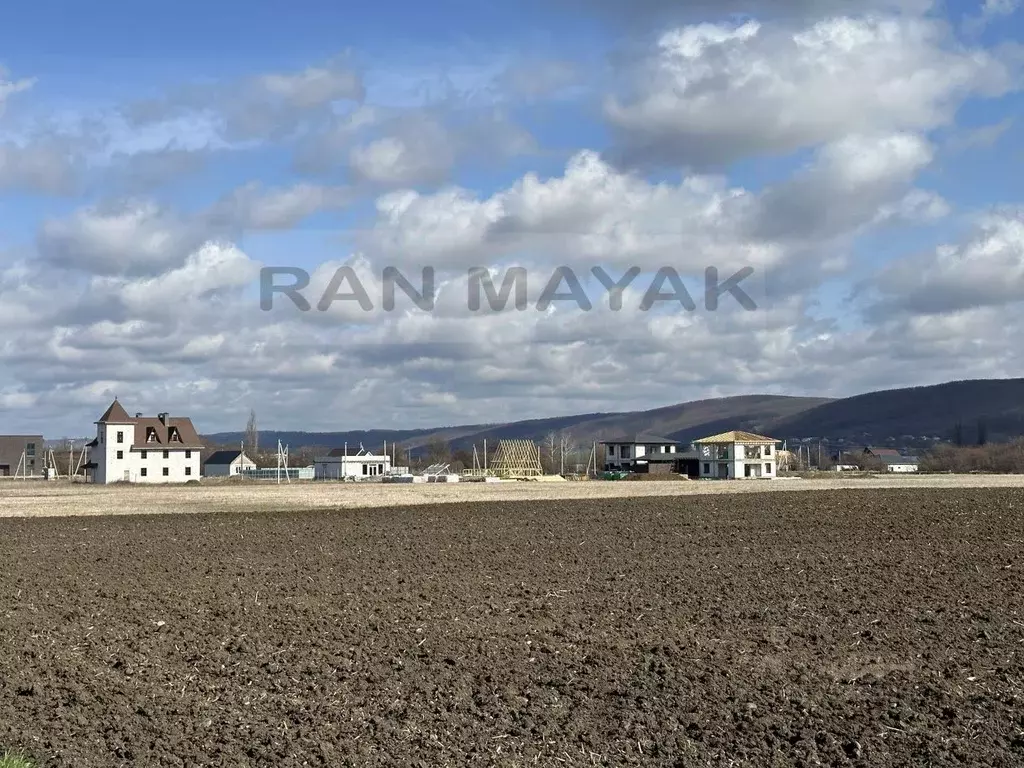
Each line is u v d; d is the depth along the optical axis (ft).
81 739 42.68
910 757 41.52
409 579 87.30
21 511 176.14
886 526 131.34
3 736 42.80
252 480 430.61
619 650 59.00
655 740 43.27
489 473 446.60
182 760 40.29
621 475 413.59
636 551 107.34
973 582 83.46
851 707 48.01
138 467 427.33
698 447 447.42
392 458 584.40
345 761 40.27
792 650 59.00
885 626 65.46
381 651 58.70
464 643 60.90
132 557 105.09
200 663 55.67
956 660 56.44
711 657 57.31
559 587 82.33
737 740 43.39
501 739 43.09
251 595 78.84
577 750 41.93
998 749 42.19
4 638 62.28
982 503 168.25
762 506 168.76
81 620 68.23
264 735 43.21
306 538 124.06
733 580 85.56
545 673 53.88
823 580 85.20
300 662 56.03
